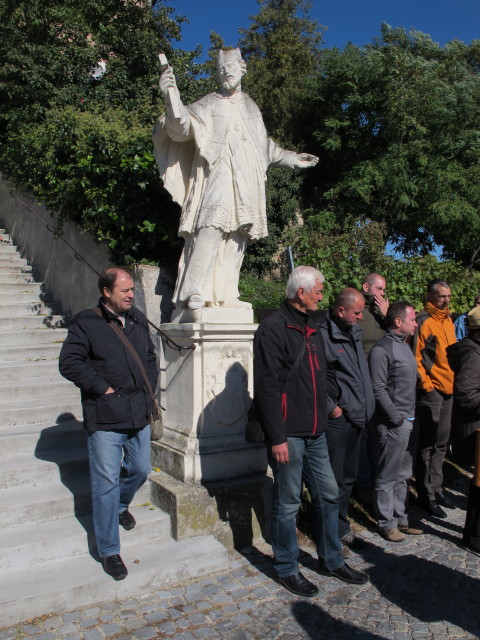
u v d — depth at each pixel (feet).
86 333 10.68
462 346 13.24
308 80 52.75
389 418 13.21
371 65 49.37
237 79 14.26
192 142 14.73
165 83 12.75
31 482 12.84
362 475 16.74
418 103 50.01
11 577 10.36
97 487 10.62
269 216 44.27
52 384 16.69
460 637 9.55
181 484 12.76
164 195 17.17
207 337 13.37
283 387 10.91
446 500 16.16
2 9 34.50
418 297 22.15
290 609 10.32
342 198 51.67
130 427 10.77
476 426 12.74
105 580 10.36
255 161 14.34
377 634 9.59
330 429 12.45
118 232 17.87
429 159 49.65
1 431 14.37
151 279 15.87
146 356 11.43
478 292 25.11
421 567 12.25
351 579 11.39
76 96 32.86
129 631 9.48
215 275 14.35
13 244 30.48
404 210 49.98
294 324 11.06
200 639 9.34
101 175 17.93
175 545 11.87
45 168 21.34
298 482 11.05
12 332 19.31
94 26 38.73
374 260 24.00
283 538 11.04
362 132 52.08
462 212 46.91
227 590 10.91
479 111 51.88
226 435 13.62
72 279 21.98
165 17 40.40
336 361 12.53
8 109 32.86
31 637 9.25
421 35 58.03
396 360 13.48
